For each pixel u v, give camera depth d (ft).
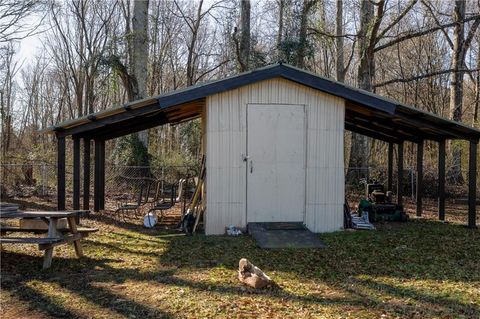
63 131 31.71
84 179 39.63
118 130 40.93
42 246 20.16
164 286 17.71
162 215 38.34
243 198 29.96
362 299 16.26
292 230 28.45
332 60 90.53
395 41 52.39
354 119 38.22
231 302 15.75
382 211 36.99
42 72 119.85
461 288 17.78
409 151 74.84
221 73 94.79
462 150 55.47
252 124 30.04
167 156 73.92
